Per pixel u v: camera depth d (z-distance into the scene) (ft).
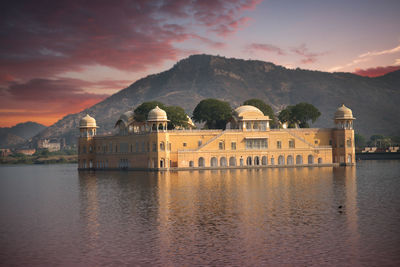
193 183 319.27
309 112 620.49
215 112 590.14
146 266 125.59
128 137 547.08
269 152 531.09
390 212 192.75
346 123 557.33
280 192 258.98
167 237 154.81
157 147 492.54
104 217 192.85
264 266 123.54
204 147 508.94
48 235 162.30
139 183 332.60
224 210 201.67
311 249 137.49
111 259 132.26
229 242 146.92
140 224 176.24
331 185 295.28
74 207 224.33
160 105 581.53
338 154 549.95
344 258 128.88
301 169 471.62
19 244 150.71
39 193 298.76
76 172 574.56
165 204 221.66
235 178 355.77
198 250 138.92
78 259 133.18
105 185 330.13
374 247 138.82
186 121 594.65
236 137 521.24
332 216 184.85
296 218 181.68
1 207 232.94
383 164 604.90
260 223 173.17
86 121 604.08
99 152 602.44
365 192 258.37
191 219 183.21
